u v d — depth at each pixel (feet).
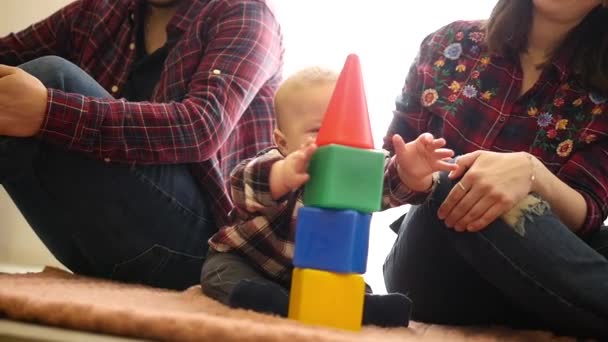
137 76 5.14
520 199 3.62
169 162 4.37
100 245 4.44
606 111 4.29
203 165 4.69
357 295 3.19
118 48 5.17
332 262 3.16
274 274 3.90
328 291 3.15
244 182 3.74
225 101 4.51
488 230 3.62
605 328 3.52
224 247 3.91
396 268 4.43
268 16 4.98
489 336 3.65
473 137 4.52
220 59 4.66
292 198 3.77
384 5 6.66
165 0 5.00
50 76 4.15
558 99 4.41
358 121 3.22
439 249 4.03
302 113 3.77
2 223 7.21
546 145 4.37
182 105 4.38
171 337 2.67
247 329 2.66
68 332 2.70
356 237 3.22
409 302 3.56
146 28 5.26
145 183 4.33
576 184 4.14
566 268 3.49
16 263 7.23
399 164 3.63
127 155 4.18
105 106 4.11
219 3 4.92
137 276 4.61
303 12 6.77
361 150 3.19
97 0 5.30
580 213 3.98
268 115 5.15
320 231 3.18
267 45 4.87
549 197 3.83
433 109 4.66
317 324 3.14
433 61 4.83
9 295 2.79
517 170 3.65
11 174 4.10
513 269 3.59
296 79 3.87
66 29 5.37
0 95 3.81
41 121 3.92
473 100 4.57
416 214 4.08
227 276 3.70
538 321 4.09
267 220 3.80
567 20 4.33
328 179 3.15
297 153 3.33
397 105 4.93
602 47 4.31
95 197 4.23
